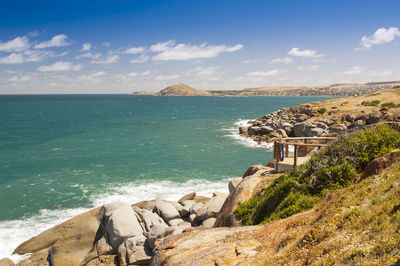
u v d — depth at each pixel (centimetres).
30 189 2978
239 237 827
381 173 748
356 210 607
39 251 1847
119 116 10981
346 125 4691
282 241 673
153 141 5600
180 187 2995
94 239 1861
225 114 11669
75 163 3972
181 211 2139
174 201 2398
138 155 4409
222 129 7156
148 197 2739
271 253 647
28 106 17738
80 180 3250
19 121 9225
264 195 1283
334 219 622
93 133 6662
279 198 1176
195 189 2931
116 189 2959
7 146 5162
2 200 2695
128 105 19575
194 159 4134
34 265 1736
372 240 486
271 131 5656
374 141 1096
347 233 553
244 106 17850
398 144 1055
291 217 851
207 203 2016
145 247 1689
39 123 8669
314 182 1098
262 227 868
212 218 1867
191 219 2011
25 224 2242
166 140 5697
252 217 1198
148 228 1920
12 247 1927
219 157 4250
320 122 4978
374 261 430
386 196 601
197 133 6550
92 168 3722
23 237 2050
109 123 8650
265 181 1450
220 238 862
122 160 4112
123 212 1942
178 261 741
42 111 13600
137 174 3444
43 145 5250
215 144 5231
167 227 1755
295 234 672
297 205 996
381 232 491
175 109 15138
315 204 956
